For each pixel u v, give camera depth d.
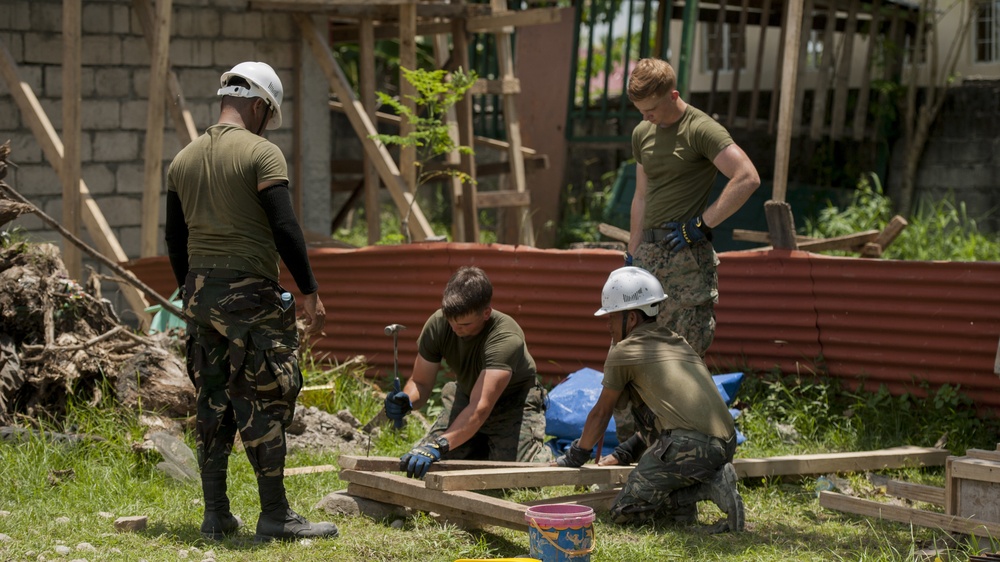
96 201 10.77
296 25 11.59
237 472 6.01
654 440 5.43
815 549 4.89
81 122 10.47
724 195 5.82
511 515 4.59
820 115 14.21
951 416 6.98
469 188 11.80
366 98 11.52
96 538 4.70
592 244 9.32
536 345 8.16
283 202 4.59
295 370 4.75
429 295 8.27
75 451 6.02
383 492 5.27
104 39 10.73
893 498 5.84
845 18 15.50
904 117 14.98
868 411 7.27
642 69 5.94
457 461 5.48
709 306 6.14
